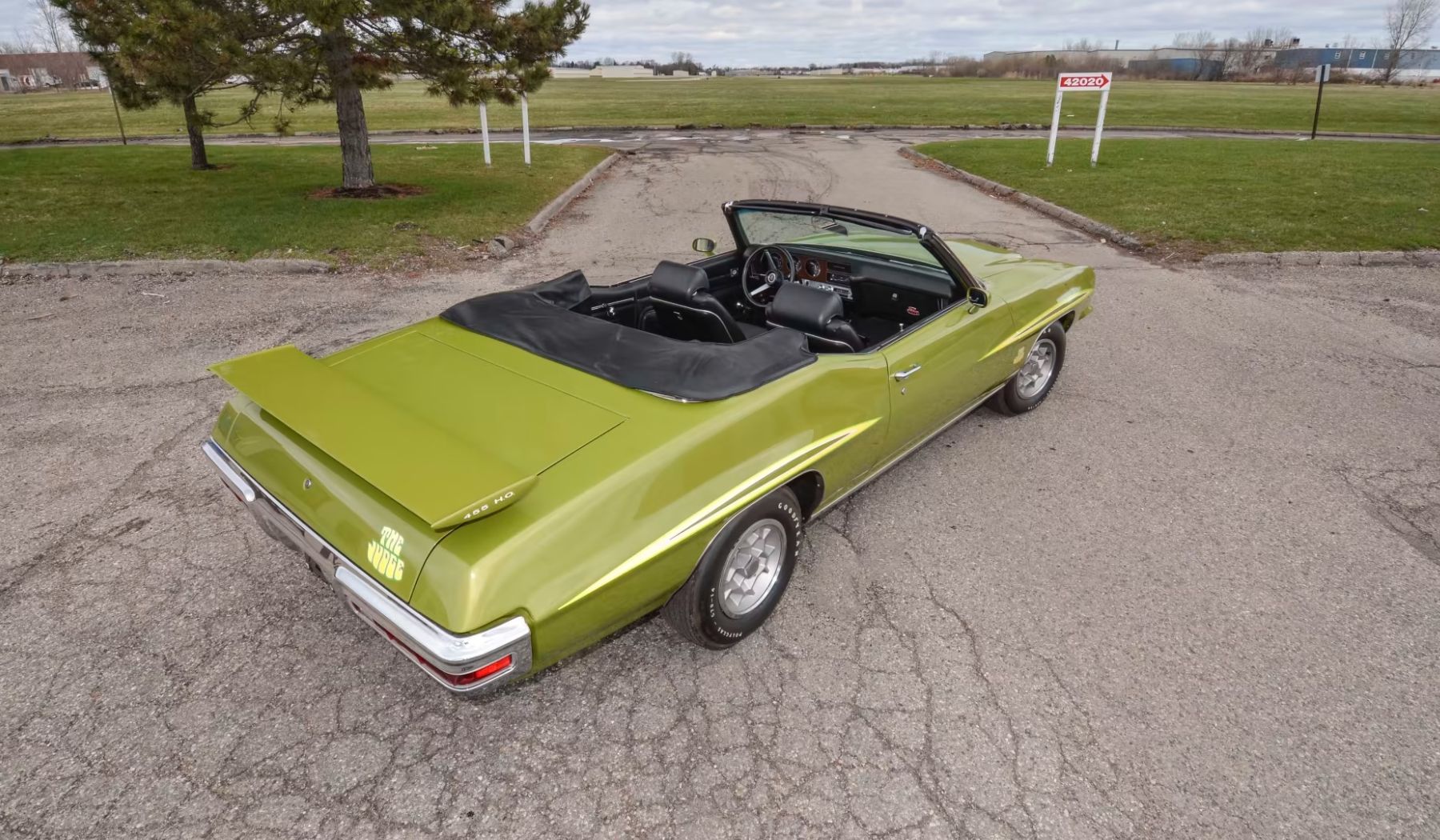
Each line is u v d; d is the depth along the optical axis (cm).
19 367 579
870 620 330
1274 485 437
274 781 254
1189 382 573
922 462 461
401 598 230
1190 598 344
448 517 211
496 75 1090
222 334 652
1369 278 838
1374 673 302
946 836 237
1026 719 280
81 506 405
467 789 253
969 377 417
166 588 344
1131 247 977
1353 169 1526
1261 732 275
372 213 1088
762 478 286
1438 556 374
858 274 456
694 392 285
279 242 924
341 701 286
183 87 1059
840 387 323
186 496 414
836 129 2659
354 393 282
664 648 316
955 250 521
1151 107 3512
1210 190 1299
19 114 3241
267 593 342
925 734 274
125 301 739
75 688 289
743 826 240
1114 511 411
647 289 427
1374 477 445
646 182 1518
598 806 246
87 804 245
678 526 258
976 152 1873
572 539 235
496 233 1004
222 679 295
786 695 291
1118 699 289
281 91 1053
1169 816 244
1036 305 464
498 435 269
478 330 343
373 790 252
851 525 399
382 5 947
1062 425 507
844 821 242
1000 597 345
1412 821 242
